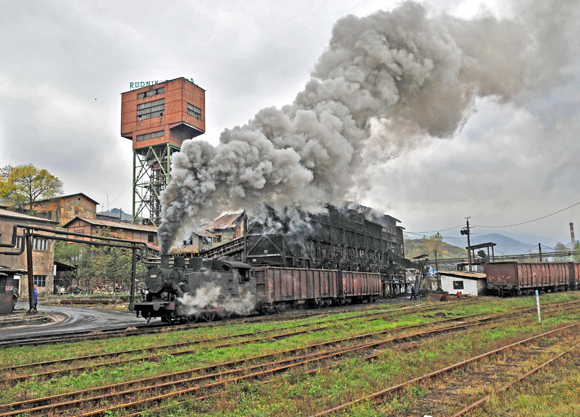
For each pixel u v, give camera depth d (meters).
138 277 47.34
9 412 7.16
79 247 54.41
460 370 9.88
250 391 8.36
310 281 30.50
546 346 13.12
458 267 64.12
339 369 10.16
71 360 11.15
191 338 14.70
